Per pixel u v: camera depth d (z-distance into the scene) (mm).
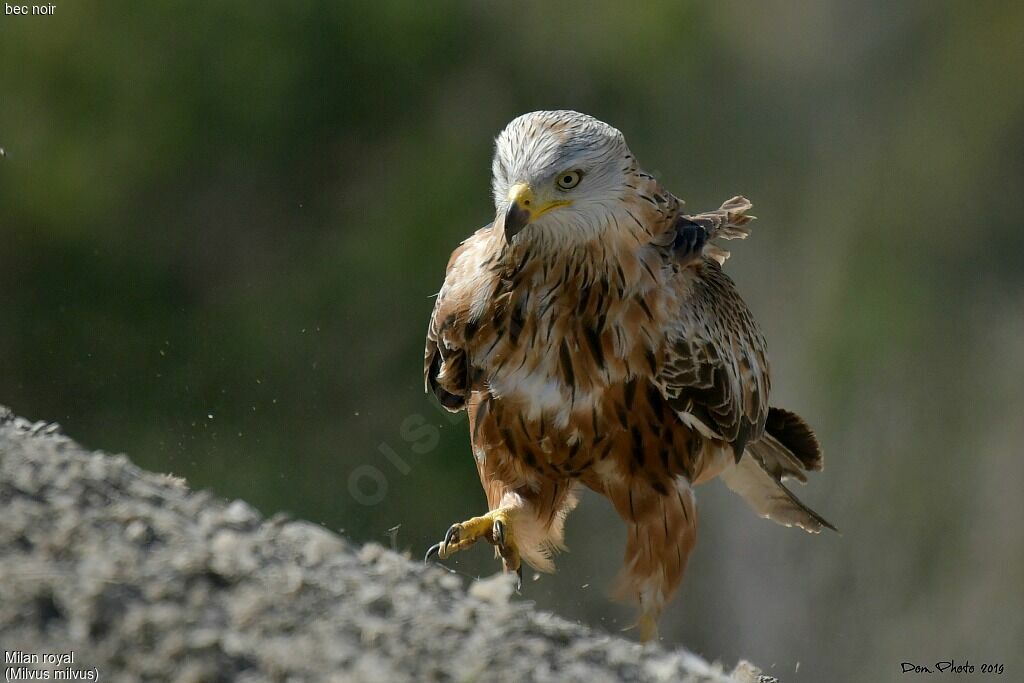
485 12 21547
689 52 23000
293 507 16969
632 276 7688
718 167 23281
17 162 18812
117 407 17453
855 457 22766
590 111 22375
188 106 19781
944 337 23844
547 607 17156
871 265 23906
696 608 21141
